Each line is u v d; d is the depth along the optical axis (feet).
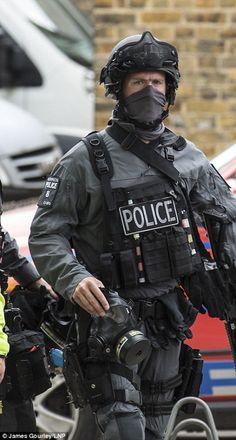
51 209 37.45
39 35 95.91
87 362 37.01
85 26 97.04
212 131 73.51
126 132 37.58
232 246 38.78
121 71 37.37
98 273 37.60
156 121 37.55
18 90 94.58
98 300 35.63
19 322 39.34
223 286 38.73
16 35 95.50
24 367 38.91
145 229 37.11
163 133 38.17
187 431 47.47
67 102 94.32
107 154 37.45
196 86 73.15
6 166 83.97
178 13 72.79
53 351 40.24
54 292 40.78
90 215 37.47
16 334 39.17
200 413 46.75
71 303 38.52
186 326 37.83
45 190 37.83
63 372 38.04
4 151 84.48
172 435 35.88
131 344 35.40
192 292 38.34
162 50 37.40
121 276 37.11
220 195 39.22
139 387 37.45
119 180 37.29
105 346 36.09
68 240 37.70
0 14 96.22
